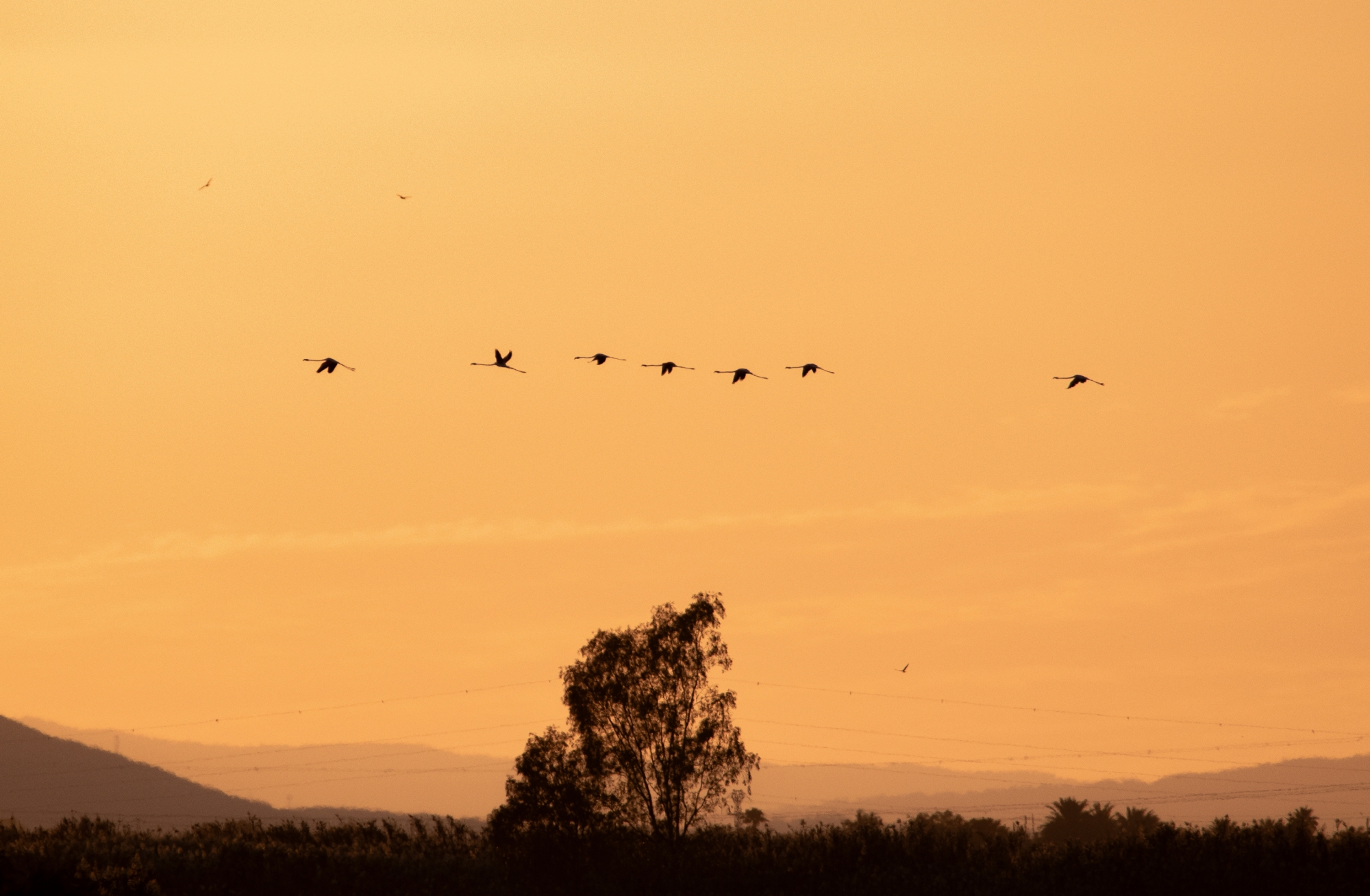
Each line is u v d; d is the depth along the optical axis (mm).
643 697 100188
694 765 100438
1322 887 96625
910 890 101000
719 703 102500
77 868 80688
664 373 60406
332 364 53531
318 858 111875
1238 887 98125
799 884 102438
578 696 101125
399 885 106375
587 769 99562
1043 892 99500
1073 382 56406
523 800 98188
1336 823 106562
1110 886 100375
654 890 97375
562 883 96438
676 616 104062
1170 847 105562
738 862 104938
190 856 110250
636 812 99812
